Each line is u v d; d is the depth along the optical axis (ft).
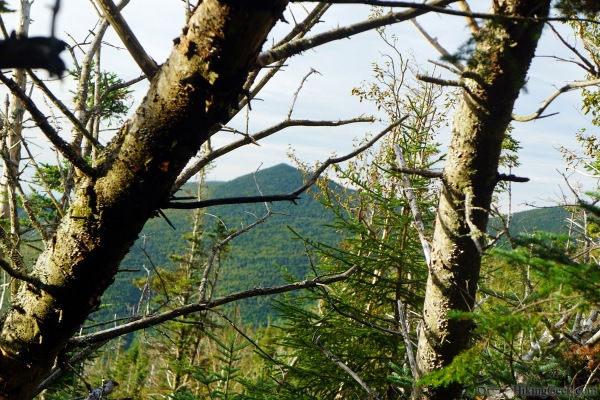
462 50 5.71
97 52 12.99
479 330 5.25
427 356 9.63
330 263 20.16
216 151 10.35
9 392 6.59
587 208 6.08
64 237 6.09
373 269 19.27
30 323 6.35
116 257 6.16
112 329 9.36
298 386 19.36
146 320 9.94
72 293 6.21
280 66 9.04
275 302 19.10
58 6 2.25
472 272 9.14
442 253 9.16
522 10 6.84
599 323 13.56
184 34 5.27
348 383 18.44
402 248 19.36
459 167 8.59
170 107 5.43
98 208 5.85
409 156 19.74
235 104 5.55
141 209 5.90
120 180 5.73
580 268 5.05
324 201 20.44
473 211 8.75
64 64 2.27
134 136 5.62
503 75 7.36
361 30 5.89
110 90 12.82
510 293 9.80
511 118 7.84
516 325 5.15
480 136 8.21
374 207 22.89
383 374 18.80
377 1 4.70
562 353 10.25
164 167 5.66
